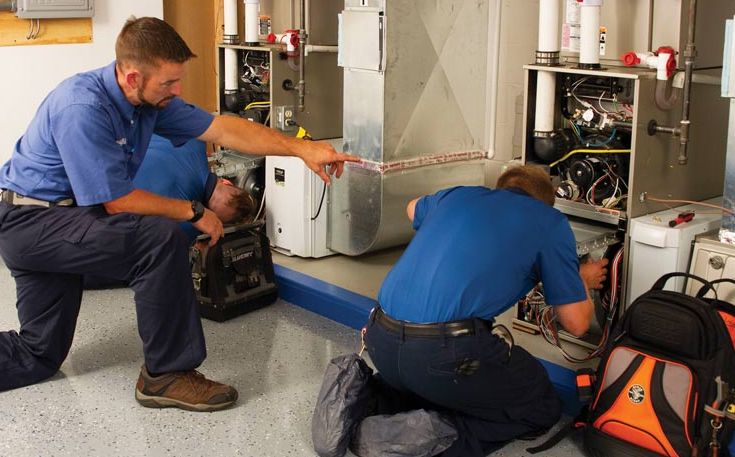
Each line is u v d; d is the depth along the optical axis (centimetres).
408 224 399
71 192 284
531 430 268
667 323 242
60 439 269
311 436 272
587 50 302
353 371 260
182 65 271
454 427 253
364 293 369
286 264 410
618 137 316
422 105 387
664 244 285
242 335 350
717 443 236
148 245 275
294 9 457
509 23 398
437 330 241
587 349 316
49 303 299
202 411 286
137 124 287
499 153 415
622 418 247
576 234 307
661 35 299
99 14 455
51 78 447
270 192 421
